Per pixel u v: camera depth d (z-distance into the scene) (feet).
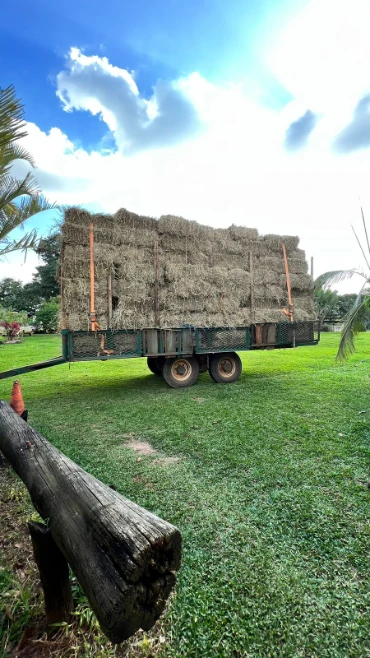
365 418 14.56
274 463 10.32
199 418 15.20
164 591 3.39
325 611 5.02
